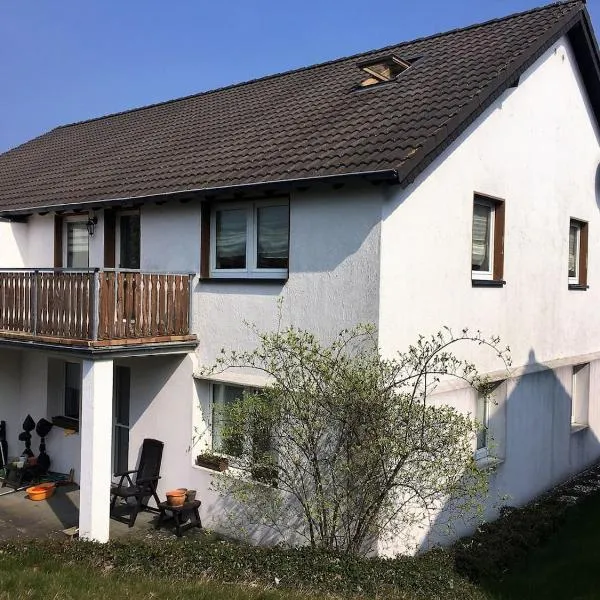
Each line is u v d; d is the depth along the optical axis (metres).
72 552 7.21
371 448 6.60
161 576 6.55
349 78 12.24
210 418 9.36
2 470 11.91
